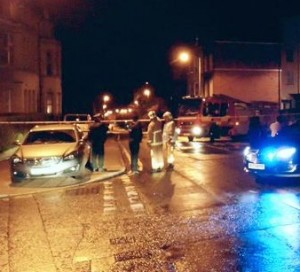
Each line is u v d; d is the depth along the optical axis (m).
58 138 15.59
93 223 9.05
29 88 34.69
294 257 6.73
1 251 7.41
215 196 11.41
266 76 51.62
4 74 30.98
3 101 30.88
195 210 9.93
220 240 7.66
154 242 7.68
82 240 7.91
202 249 7.23
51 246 7.61
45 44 38.88
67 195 12.20
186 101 29.80
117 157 20.94
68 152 14.33
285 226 8.42
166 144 16.62
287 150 12.45
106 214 9.80
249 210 9.76
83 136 15.91
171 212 9.80
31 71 35.28
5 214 10.11
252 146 13.59
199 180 13.98
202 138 31.47
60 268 6.58
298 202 10.51
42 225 9.02
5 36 31.19
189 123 29.05
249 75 51.31
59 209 10.47
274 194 11.48
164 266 6.52
